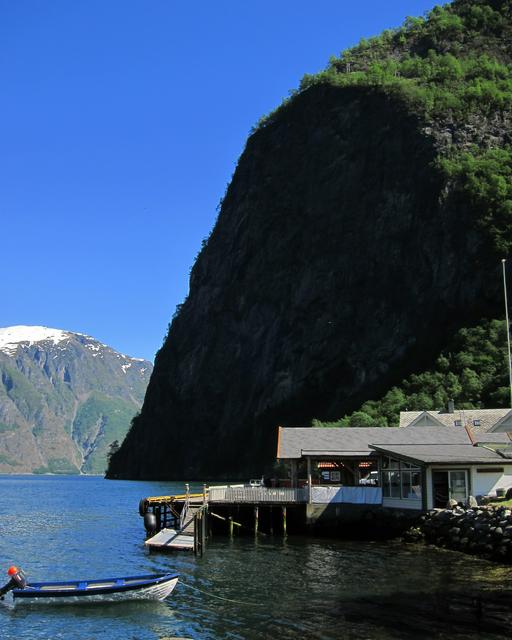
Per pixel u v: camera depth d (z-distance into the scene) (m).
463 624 24.97
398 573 34.09
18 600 30.89
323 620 26.14
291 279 182.38
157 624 27.17
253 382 183.25
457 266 138.62
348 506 49.56
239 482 162.50
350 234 169.62
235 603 29.36
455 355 120.56
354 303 160.75
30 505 100.12
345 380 152.25
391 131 172.00
